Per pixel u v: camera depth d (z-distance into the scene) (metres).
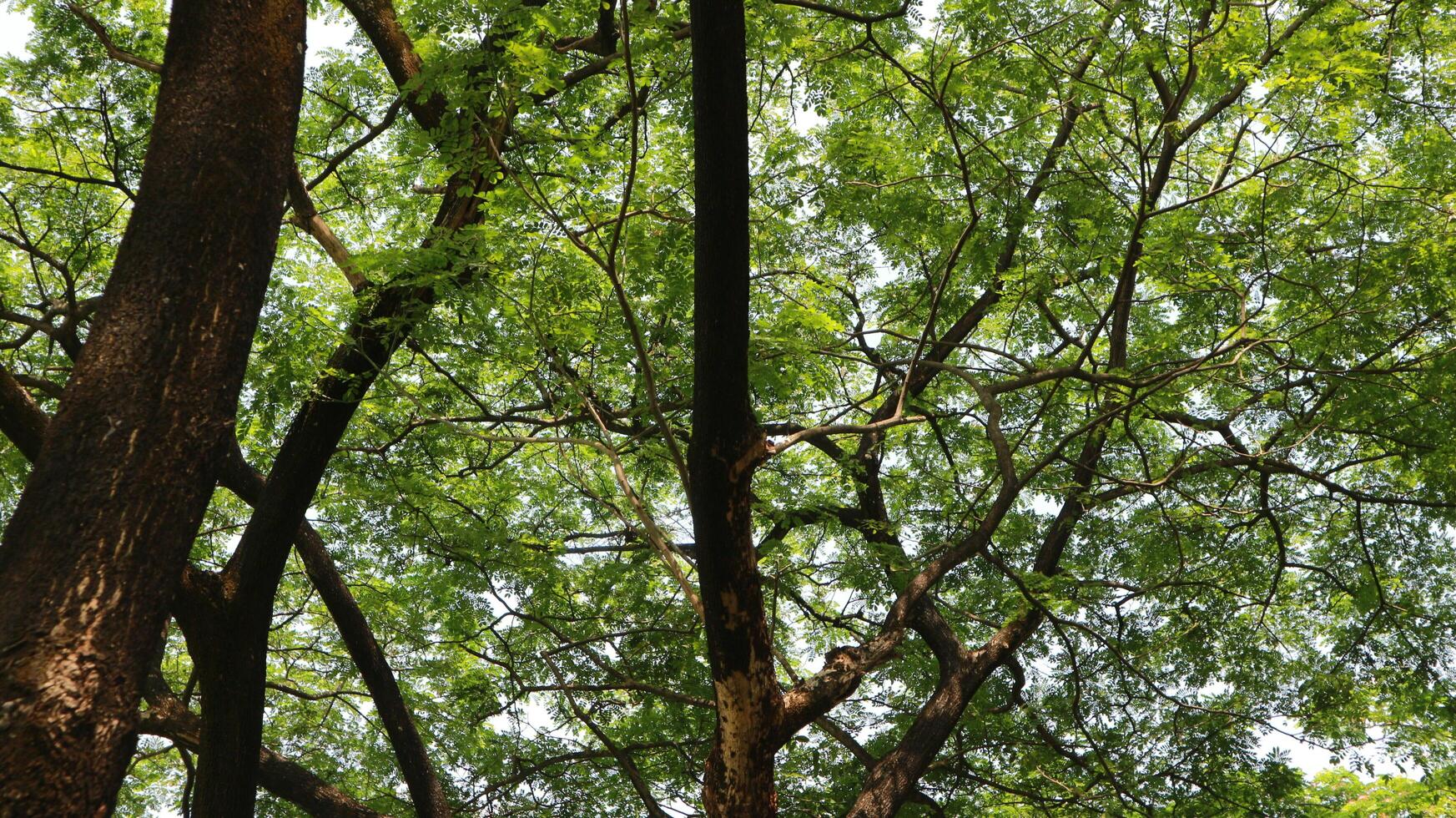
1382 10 8.68
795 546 12.21
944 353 11.48
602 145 7.11
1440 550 11.74
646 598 12.02
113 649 4.06
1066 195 9.66
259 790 12.45
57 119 9.68
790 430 10.94
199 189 4.70
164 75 4.96
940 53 9.22
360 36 10.85
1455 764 12.85
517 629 11.83
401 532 11.20
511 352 8.18
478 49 6.40
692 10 5.04
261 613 8.39
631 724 12.30
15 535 4.14
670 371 8.73
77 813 3.90
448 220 7.88
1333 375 9.40
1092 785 11.43
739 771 6.75
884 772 9.62
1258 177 9.93
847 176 10.41
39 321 8.71
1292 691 11.70
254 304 4.79
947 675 10.68
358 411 10.84
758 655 6.57
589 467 11.80
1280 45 7.69
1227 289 9.30
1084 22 8.85
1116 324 10.62
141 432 4.30
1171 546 11.57
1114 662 11.72
